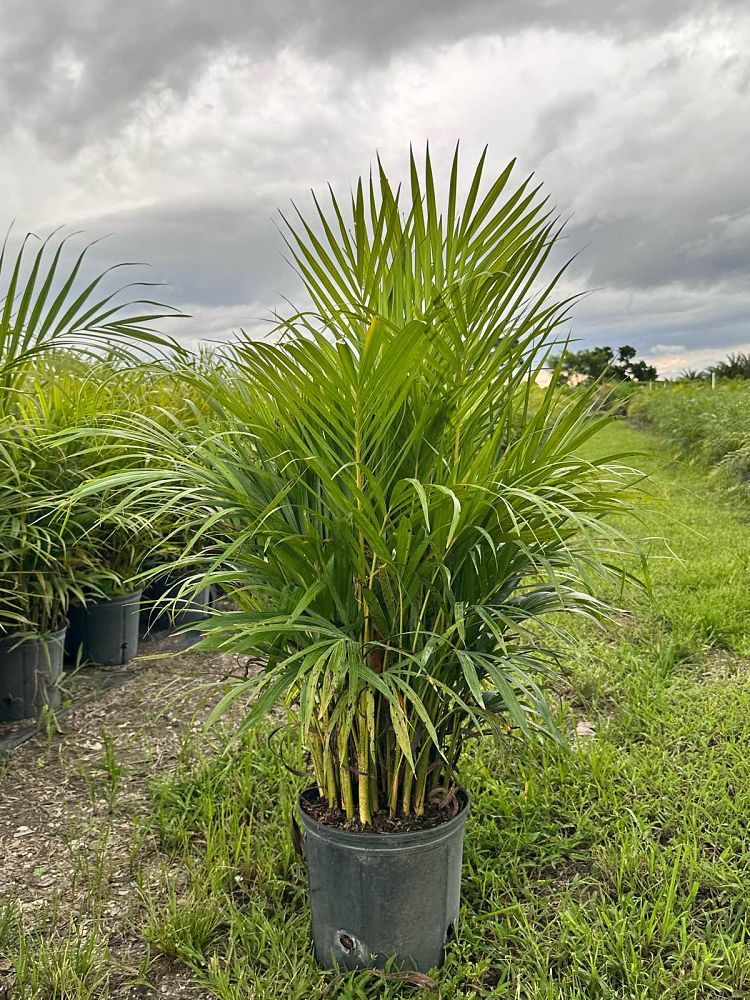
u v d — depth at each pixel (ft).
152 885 7.69
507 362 5.54
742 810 8.80
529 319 5.27
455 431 5.67
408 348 4.80
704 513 27.76
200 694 12.76
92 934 6.73
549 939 6.70
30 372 11.12
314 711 6.24
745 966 6.36
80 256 8.45
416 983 6.05
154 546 13.21
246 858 7.70
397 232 5.42
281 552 5.86
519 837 8.21
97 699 12.78
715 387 69.10
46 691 11.88
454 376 5.64
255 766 9.76
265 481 6.23
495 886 7.48
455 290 4.78
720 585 17.83
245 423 6.00
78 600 13.61
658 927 6.86
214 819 8.72
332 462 5.75
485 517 5.78
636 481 5.96
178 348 6.88
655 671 12.99
